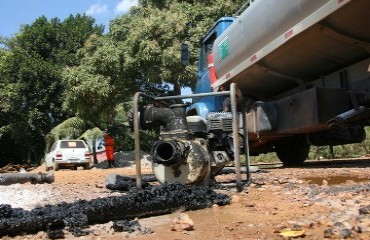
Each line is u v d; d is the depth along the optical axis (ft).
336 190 16.14
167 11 75.46
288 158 37.78
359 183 18.44
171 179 17.60
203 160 17.49
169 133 17.99
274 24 25.35
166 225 12.39
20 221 11.48
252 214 13.06
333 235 9.72
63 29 119.65
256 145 35.53
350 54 24.17
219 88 34.19
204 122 19.21
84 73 73.92
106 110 77.66
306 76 28.94
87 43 76.84
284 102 28.55
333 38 22.85
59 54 114.32
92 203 12.92
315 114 25.08
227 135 19.30
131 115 19.16
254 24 27.63
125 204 13.15
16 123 112.78
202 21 76.13
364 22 21.02
